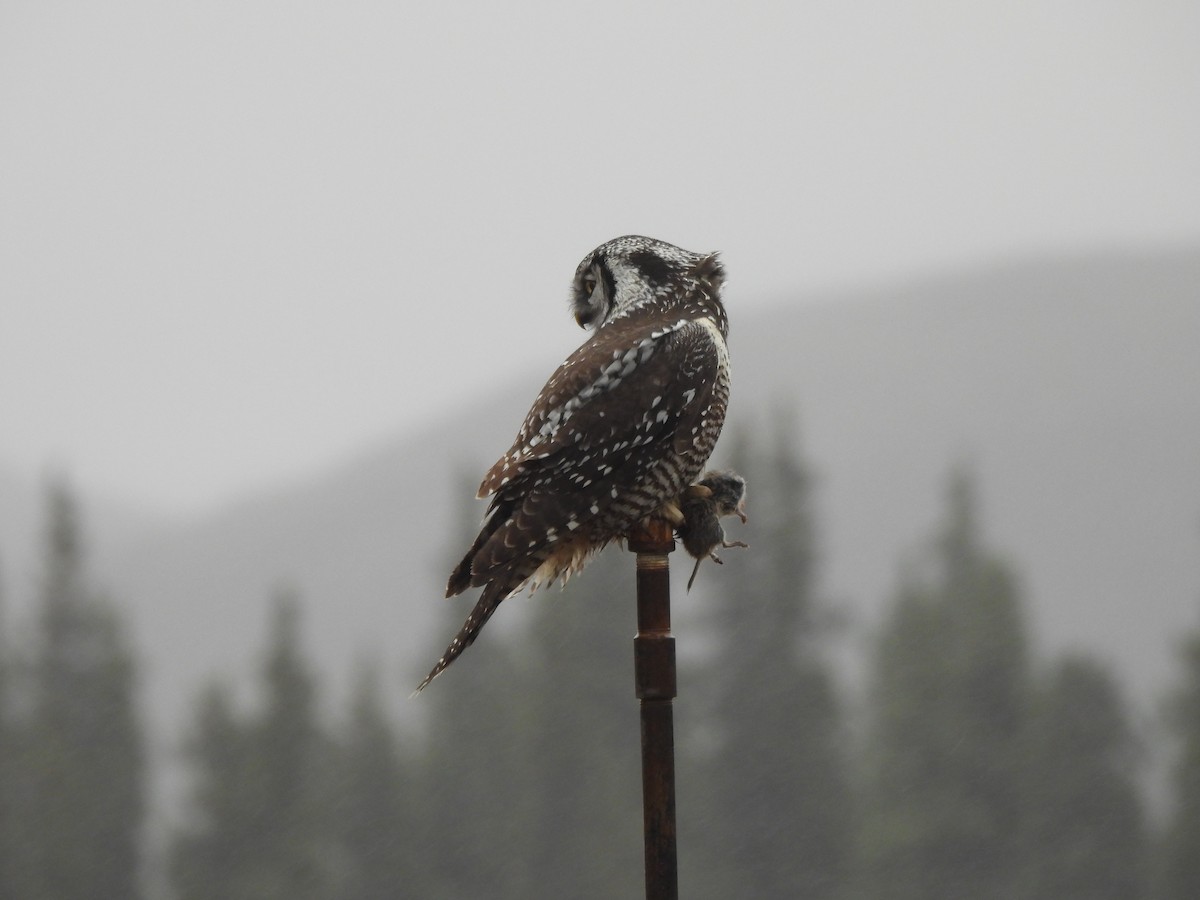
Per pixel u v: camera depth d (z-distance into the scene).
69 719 67.62
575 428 7.41
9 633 71.69
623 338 7.72
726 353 7.93
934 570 76.75
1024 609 64.12
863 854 59.72
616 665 62.72
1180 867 54.84
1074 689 59.81
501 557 7.19
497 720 65.25
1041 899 56.62
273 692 64.19
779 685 64.06
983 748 59.34
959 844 58.19
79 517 71.50
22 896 62.97
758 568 66.75
